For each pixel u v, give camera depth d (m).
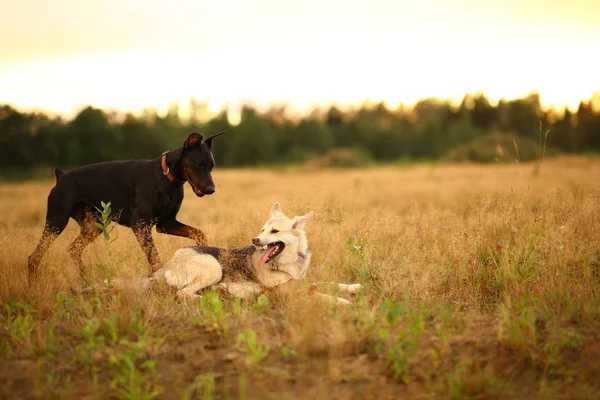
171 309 5.92
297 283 6.51
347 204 8.97
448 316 5.20
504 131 73.06
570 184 12.33
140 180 7.44
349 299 6.41
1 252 7.35
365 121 84.50
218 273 6.63
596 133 63.66
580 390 4.05
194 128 80.25
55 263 7.29
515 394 4.09
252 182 26.61
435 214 9.01
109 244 6.59
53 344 5.03
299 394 4.16
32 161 62.25
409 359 4.54
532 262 6.48
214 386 4.29
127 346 4.88
